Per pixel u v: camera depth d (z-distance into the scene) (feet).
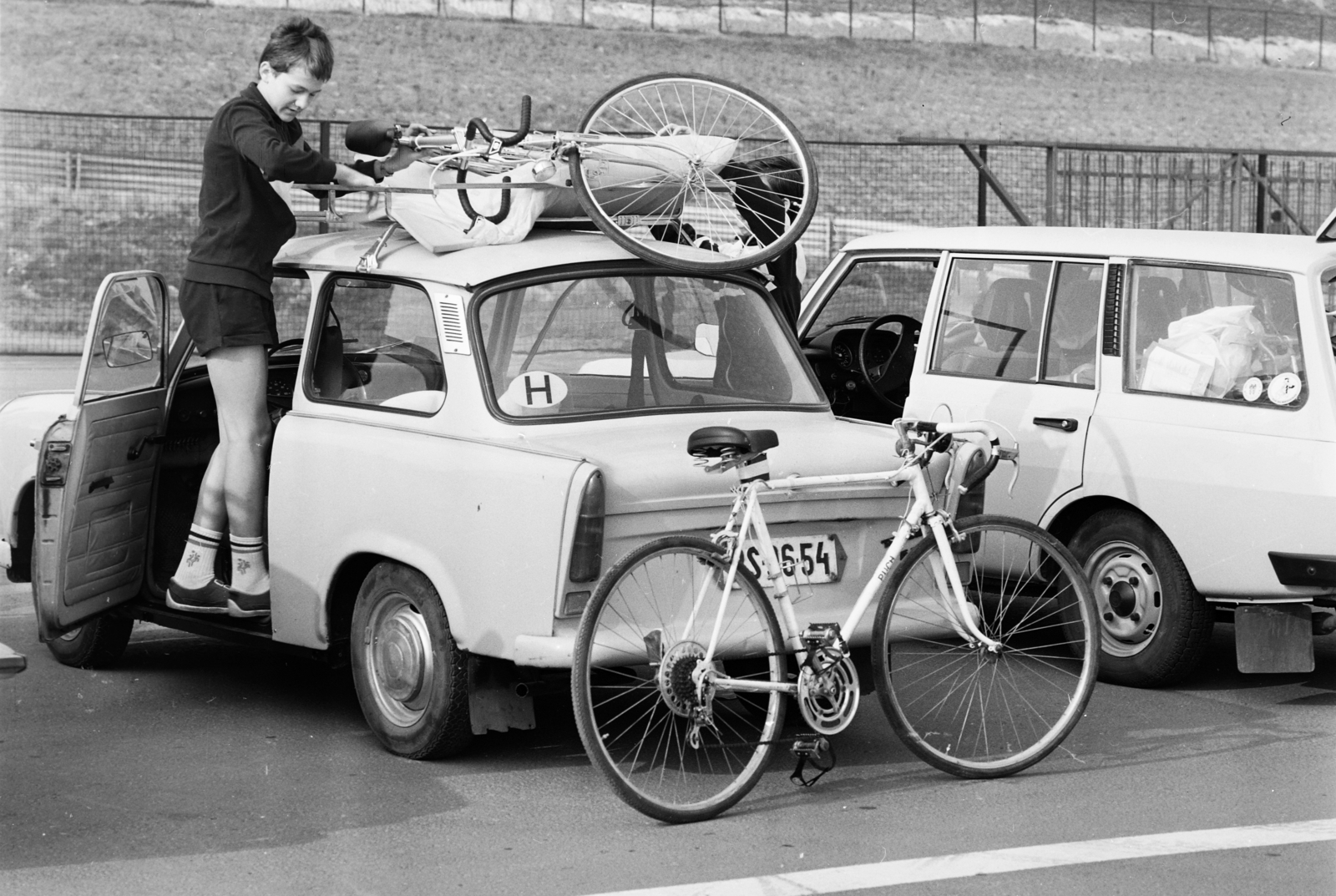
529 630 16.20
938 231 25.18
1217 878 14.14
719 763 17.61
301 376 19.27
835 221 79.20
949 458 18.26
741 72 190.19
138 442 20.84
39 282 67.41
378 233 20.08
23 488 22.99
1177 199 62.95
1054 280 23.02
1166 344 21.61
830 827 15.66
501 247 18.51
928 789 16.96
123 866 14.44
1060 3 233.35
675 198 19.49
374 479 17.74
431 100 162.40
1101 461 21.74
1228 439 20.59
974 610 17.84
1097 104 195.11
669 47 195.52
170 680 21.86
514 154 18.61
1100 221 58.75
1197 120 192.13
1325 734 19.15
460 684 17.16
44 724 19.49
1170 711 20.36
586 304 18.33
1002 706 19.71
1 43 156.04
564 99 170.09
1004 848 14.98
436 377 17.87
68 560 19.83
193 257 19.60
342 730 19.24
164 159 78.74
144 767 17.65
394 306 18.52
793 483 16.88
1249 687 21.71
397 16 188.24
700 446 16.14
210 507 19.99
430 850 14.90
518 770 17.54
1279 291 20.84
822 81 191.11
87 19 166.09
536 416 17.47
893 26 218.18
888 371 25.62
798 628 16.94
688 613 16.33
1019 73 205.46
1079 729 19.45
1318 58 229.66
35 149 78.38
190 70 156.04
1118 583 21.86
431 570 17.02
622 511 16.39
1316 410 20.02
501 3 197.36
